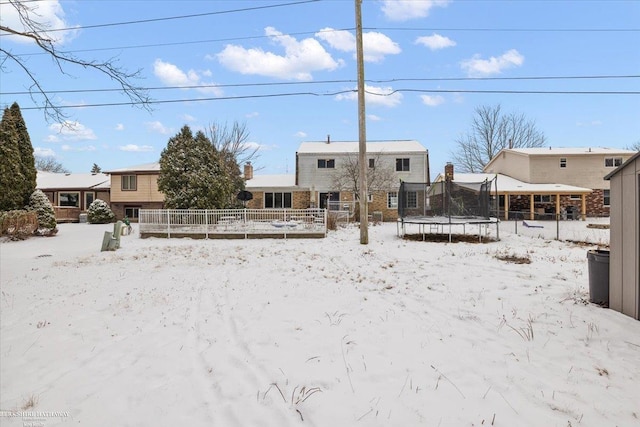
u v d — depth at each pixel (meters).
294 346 4.48
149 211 17.81
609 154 31.64
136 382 3.82
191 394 3.54
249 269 9.38
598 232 16.75
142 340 4.91
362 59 14.04
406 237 16.08
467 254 10.84
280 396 3.42
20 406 3.50
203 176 20.50
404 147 33.38
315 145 35.25
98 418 3.25
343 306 5.96
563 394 3.30
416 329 4.88
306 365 3.98
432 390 3.42
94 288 7.72
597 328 4.65
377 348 4.34
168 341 4.84
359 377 3.69
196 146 21.12
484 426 2.89
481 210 16.58
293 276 8.36
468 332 4.74
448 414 3.05
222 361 4.18
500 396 3.29
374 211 30.47
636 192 4.81
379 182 31.14
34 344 4.95
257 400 3.37
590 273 5.75
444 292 6.60
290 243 15.03
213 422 3.09
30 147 20.97
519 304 5.75
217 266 9.93
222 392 3.54
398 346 4.37
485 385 3.47
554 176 32.22
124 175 32.00
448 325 5.00
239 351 4.43
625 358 3.91
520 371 3.72
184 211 17.61
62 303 6.71
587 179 32.16
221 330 5.13
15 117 20.66
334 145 35.22
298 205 31.92
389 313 5.55
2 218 17.78
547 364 3.85
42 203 20.22
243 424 3.04
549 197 31.58
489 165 40.44
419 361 3.98
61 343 4.95
